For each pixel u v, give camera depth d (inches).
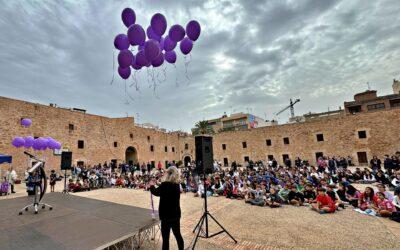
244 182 394.9
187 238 192.7
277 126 1176.8
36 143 391.5
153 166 1286.9
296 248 168.1
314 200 308.0
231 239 188.4
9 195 450.0
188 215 276.8
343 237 189.6
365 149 937.5
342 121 1004.6
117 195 456.1
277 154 1159.6
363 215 262.1
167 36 199.6
